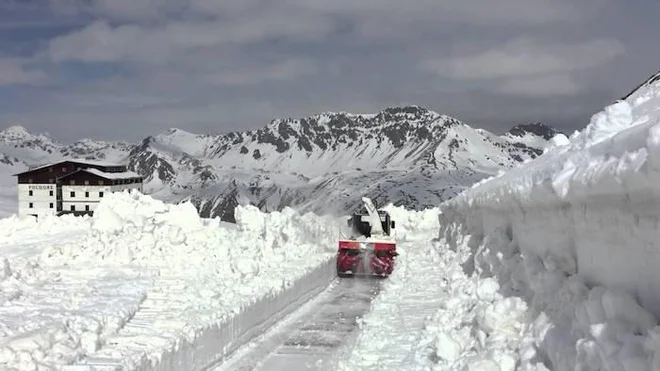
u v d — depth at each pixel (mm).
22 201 76562
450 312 9297
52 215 22484
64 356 6734
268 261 15266
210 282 11914
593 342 3998
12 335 7328
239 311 9867
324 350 9539
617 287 4332
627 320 3846
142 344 7594
